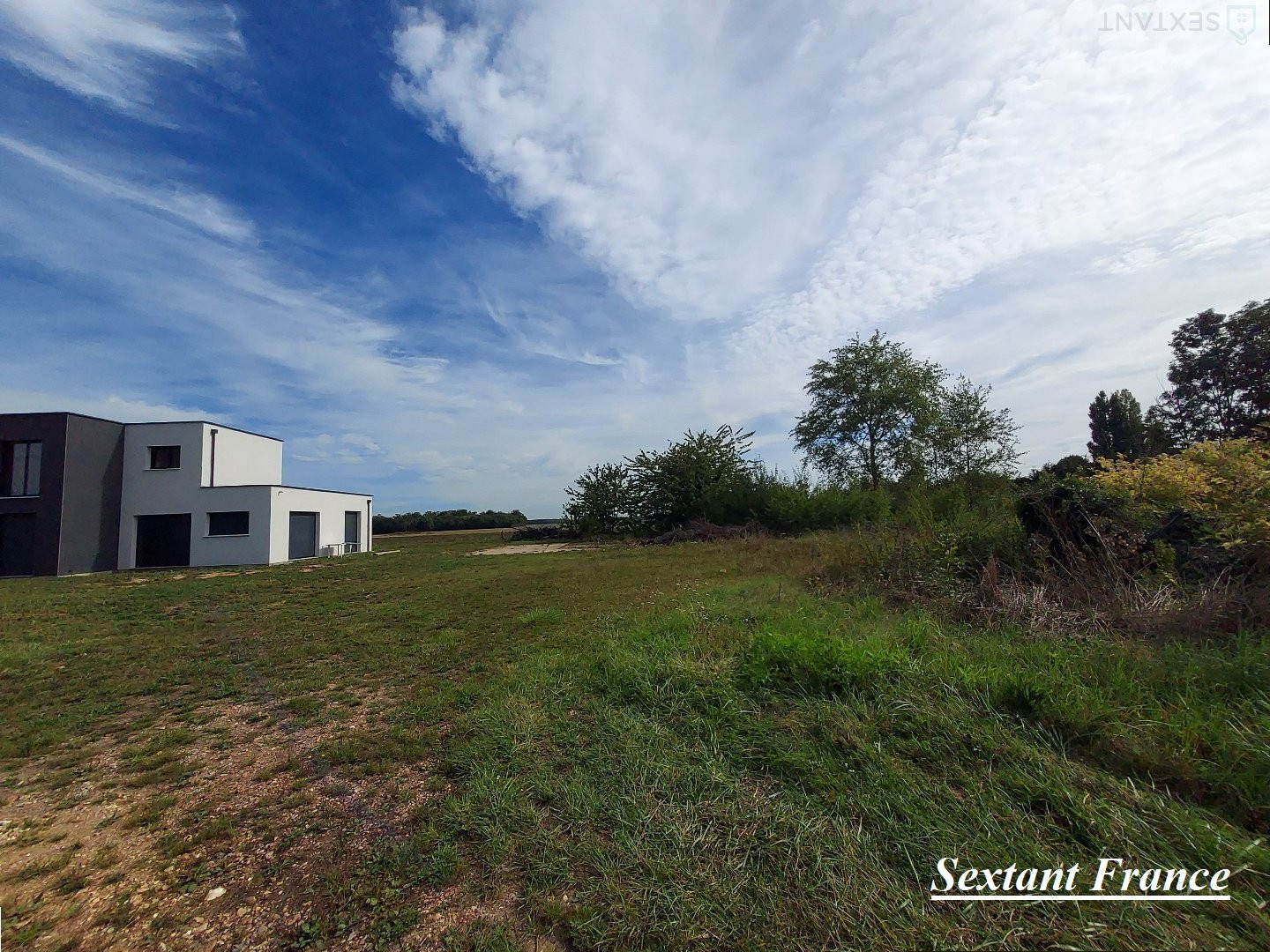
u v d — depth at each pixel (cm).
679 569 1252
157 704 492
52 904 229
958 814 237
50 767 372
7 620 959
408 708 439
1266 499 512
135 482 2330
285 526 2391
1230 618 415
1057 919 183
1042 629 469
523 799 281
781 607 634
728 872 217
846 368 2727
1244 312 2378
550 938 195
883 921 188
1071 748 282
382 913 212
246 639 750
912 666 375
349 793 309
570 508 2920
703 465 2609
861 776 274
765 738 318
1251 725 274
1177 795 242
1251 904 182
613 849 236
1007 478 2364
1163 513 648
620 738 337
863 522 1466
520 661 538
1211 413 2494
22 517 2062
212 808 302
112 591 1373
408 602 1005
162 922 214
